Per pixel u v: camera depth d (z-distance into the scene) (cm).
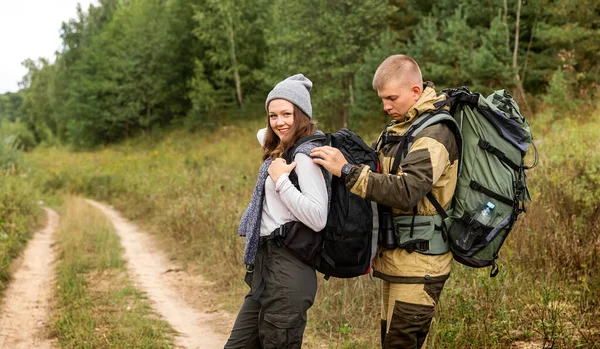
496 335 373
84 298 620
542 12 1709
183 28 3584
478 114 259
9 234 942
